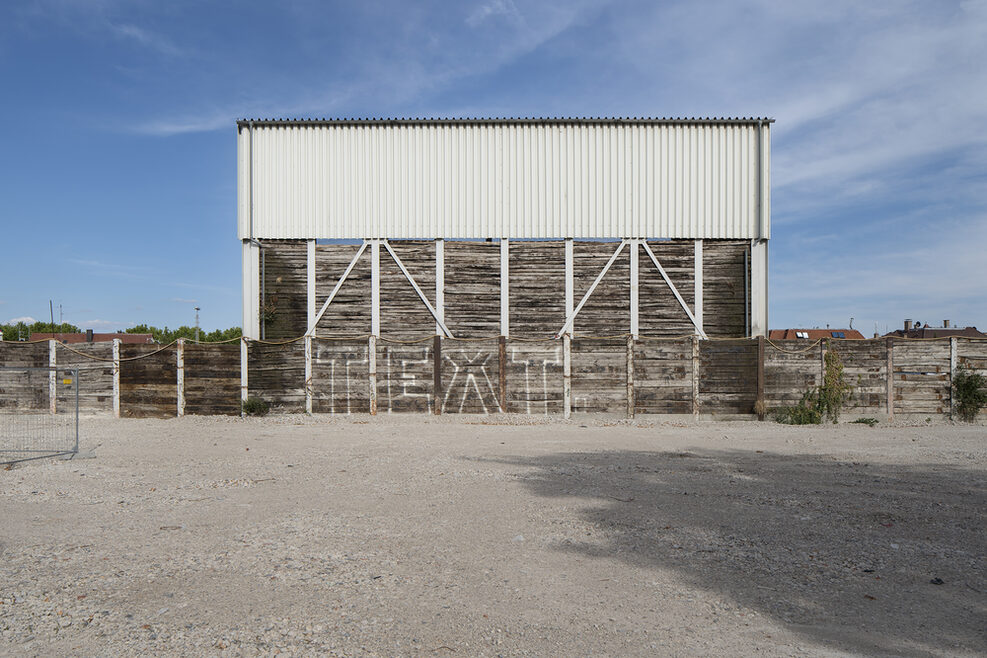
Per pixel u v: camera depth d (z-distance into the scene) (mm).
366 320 20047
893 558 5211
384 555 5262
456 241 20062
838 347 16812
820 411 16391
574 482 8297
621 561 5121
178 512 6707
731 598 4355
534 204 20203
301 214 20281
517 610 4133
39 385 17422
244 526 6137
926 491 7785
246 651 3537
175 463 9867
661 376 16875
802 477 8703
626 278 20000
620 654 3514
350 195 20297
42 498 7391
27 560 5113
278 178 20328
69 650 3559
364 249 20156
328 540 5680
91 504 7078
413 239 20141
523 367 17078
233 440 12625
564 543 5594
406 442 12336
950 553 5348
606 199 20156
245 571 4867
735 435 13672
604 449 11438
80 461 10117
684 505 6996
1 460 10211
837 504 7055
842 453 10984
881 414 16766
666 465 9664
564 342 17000
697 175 20188
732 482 8320
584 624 3916
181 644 3625
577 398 16938
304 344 17281
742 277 20047
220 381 17000
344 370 17281
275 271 20188
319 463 9836
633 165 20203
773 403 16688
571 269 19969
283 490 7828
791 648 3594
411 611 4113
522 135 20344
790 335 49250
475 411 17109
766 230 20016
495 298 20000
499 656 3488
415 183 20297
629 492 7672
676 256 20031
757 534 5867
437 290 20000
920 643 3668
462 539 5715
